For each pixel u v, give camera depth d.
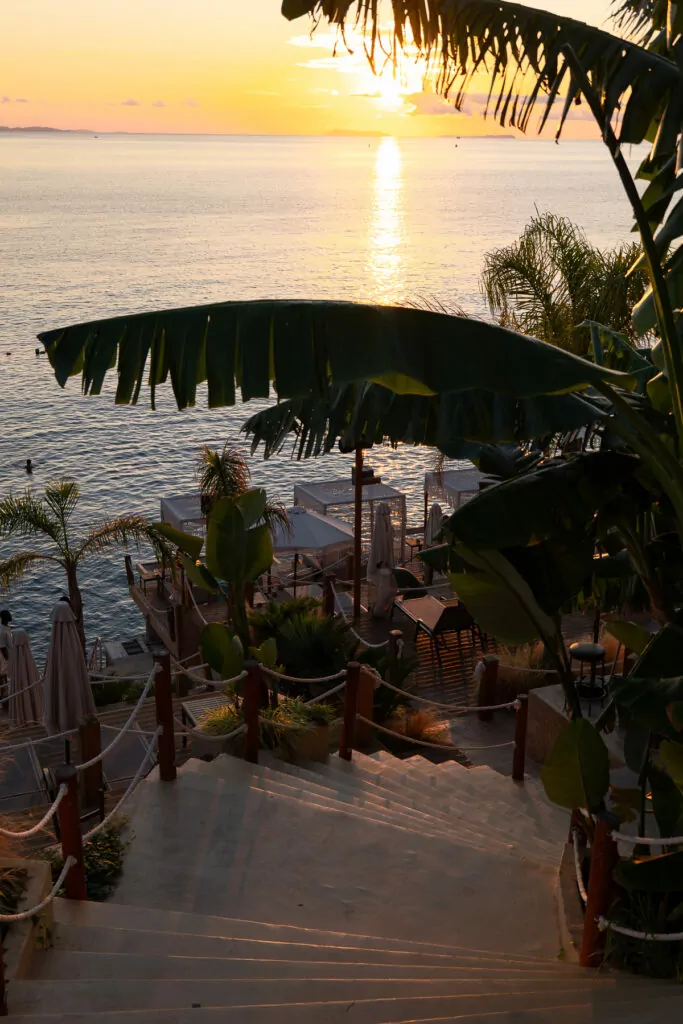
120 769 13.27
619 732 9.77
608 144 4.31
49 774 11.91
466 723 12.90
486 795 9.10
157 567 31.09
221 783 7.84
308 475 56.69
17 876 5.32
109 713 15.19
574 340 16.17
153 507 51.59
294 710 9.46
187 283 135.62
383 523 21.47
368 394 5.55
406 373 4.05
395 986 4.80
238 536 11.34
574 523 5.47
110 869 6.42
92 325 4.14
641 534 6.46
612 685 4.92
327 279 139.12
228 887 6.39
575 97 4.29
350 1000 4.71
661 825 5.68
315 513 26.66
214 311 4.14
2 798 11.66
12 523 19.59
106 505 51.88
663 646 4.88
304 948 5.38
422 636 18.50
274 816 7.36
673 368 4.75
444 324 4.13
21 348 94.06
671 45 4.40
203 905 6.18
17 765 12.44
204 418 72.88
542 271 16.80
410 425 5.57
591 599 9.16
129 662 26.16
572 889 6.31
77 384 82.62
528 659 14.03
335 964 5.12
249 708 8.47
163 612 25.78
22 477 57.06
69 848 5.86
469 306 106.62
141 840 6.94
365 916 6.16
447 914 6.20
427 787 9.05
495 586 6.10
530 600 5.95
